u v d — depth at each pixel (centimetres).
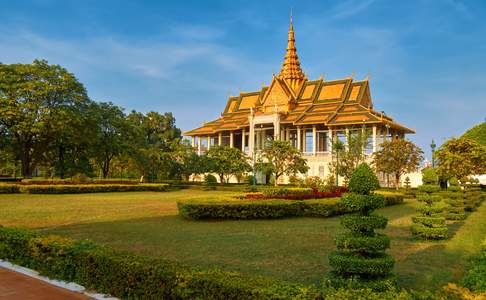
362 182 773
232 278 668
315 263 1052
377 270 715
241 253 1171
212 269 736
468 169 3862
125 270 771
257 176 5891
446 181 4122
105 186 4028
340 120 5597
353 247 741
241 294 618
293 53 7506
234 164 5272
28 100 3906
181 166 5472
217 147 5450
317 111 6238
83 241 958
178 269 725
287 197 2300
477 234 1586
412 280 907
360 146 4456
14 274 947
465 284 730
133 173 6431
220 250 1212
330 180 4491
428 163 4950
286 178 5791
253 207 1959
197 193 4128
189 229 1628
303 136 6619
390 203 2909
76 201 2888
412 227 1469
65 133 4228
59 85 4059
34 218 1917
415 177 5081
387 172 4466
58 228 1628
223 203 1934
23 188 3494
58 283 870
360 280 724
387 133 5988
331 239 1408
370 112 5628
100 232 1534
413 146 4331
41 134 4103
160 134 7731
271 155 4912
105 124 4969
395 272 980
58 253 905
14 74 3984
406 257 1154
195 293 668
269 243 1327
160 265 751
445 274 959
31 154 4509
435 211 1473
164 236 1453
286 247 1262
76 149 4903
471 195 2766
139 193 4053
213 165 5266
